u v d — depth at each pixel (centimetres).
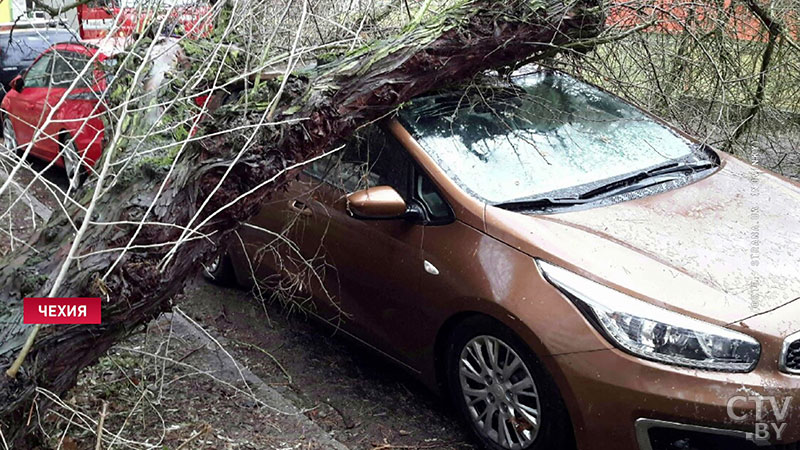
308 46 422
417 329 398
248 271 518
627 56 543
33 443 300
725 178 428
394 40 402
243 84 379
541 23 424
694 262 342
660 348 313
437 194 391
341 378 446
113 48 389
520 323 341
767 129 621
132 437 350
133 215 311
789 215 390
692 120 557
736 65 580
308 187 451
